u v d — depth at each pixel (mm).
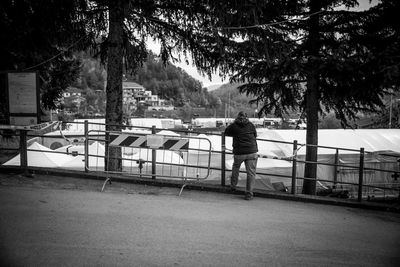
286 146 21453
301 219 6793
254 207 7430
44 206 6168
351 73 10258
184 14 9461
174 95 198625
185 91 199500
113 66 9977
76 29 10008
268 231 5812
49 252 4320
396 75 8898
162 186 8578
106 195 7301
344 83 10812
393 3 10375
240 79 12062
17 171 8406
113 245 4684
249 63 11562
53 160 15555
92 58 11273
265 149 21359
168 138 8352
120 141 8383
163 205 6895
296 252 4953
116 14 9312
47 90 17031
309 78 11828
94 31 10414
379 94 11117
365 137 24203
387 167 20672
